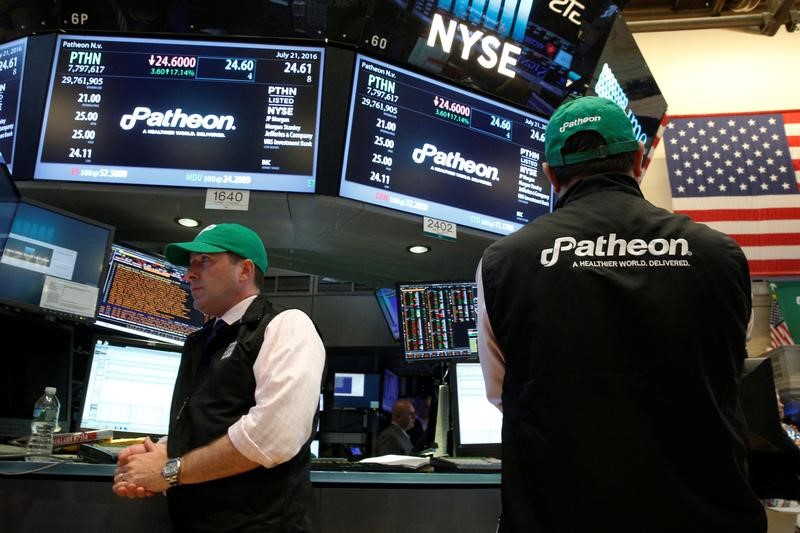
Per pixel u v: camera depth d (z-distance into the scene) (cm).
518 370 97
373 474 154
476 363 222
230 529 122
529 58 275
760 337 298
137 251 227
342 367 498
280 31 235
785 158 472
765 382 142
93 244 212
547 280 97
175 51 234
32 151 223
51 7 231
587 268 96
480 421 215
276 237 270
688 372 88
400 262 298
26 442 174
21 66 232
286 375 127
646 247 96
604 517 84
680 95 523
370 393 406
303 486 132
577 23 279
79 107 228
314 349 136
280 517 124
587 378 90
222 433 127
